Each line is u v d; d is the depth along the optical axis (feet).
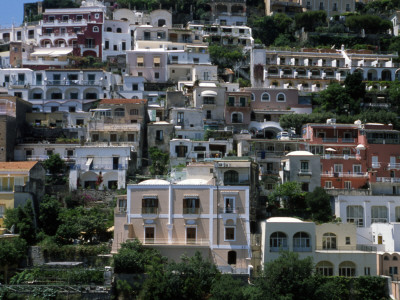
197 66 524.11
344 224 326.85
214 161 362.74
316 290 288.71
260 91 494.59
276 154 411.75
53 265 303.27
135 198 321.73
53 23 593.42
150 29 586.45
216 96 474.08
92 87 483.51
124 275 295.28
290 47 606.55
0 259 296.92
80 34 577.02
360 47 620.08
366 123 443.32
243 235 316.40
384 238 337.11
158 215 319.06
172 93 476.13
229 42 609.42
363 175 407.03
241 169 341.62
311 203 360.28
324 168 408.26
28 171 343.26
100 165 389.19
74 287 288.10
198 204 319.68
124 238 316.40
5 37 619.26
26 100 473.67
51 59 548.72
